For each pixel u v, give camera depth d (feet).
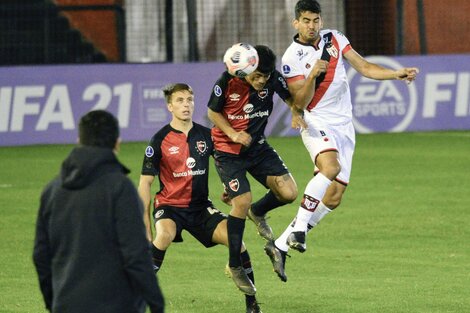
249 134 82.33
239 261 76.07
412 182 144.25
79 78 189.16
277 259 84.43
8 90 187.42
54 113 188.75
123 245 47.75
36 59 212.84
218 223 76.64
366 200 130.72
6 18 211.20
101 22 215.51
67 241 48.65
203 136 77.10
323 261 97.50
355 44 214.48
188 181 76.38
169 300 82.23
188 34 200.44
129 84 190.19
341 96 90.68
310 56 88.53
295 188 84.38
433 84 197.36
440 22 219.00
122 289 48.37
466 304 79.25
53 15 213.87
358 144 183.42
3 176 154.61
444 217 118.83
